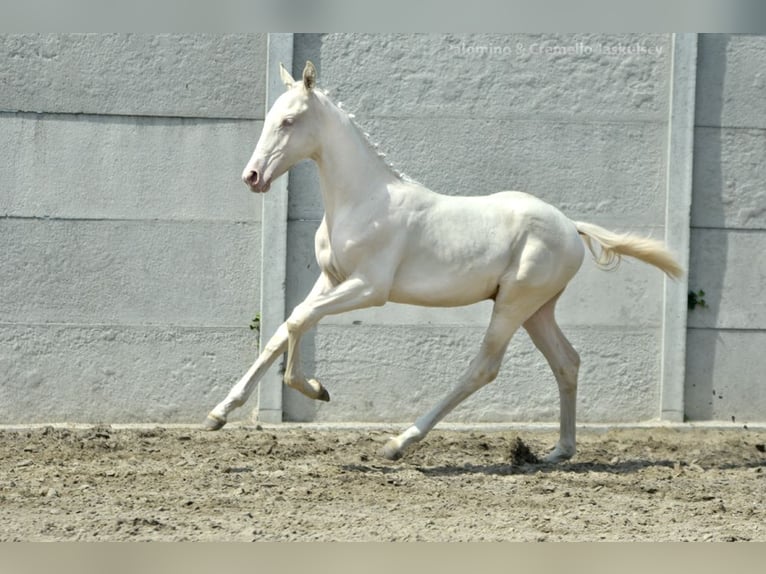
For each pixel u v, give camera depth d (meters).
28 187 11.78
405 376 12.04
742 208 12.19
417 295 9.57
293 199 11.92
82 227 11.84
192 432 11.38
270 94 11.80
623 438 11.72
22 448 10.27
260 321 11.87
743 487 9.30
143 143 11.85
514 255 9.66
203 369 11.95
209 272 11.94
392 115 12.01
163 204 11.89
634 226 12.13
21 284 11.80
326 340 12.01
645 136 12.11
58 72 11.76
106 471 9.30
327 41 11.96
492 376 9.91
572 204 12.11
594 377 12.16
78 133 11.80
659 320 12.18
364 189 9.44
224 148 11.90
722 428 12.08
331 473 9.34
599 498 8.75
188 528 7.50
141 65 11.83
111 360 11.89
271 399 11.89
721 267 12.23
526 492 8.89
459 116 12.03
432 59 12.01
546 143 12.08
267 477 9.17
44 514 7.78
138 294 11.90
